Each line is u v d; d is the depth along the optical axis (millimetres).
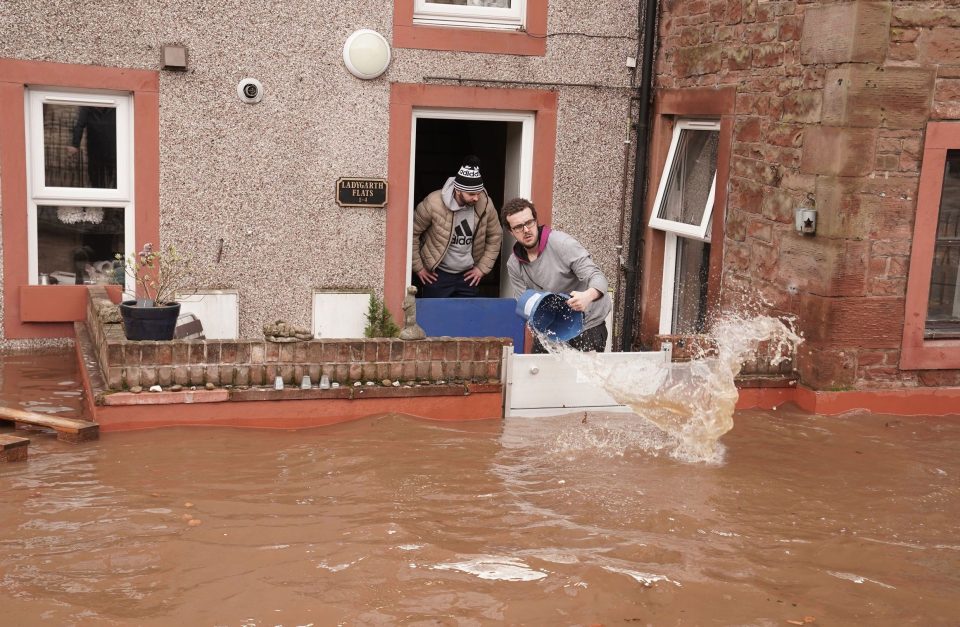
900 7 6746
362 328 8953
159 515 4770
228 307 8594
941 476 5758
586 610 3869
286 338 6445
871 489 5488
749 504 5172
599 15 9125
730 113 8172
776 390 7273
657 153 9352
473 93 8953
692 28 8742
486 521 4793
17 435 6023
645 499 5176
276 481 5305
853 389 7148
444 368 6664
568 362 6738
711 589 4090
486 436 6246
